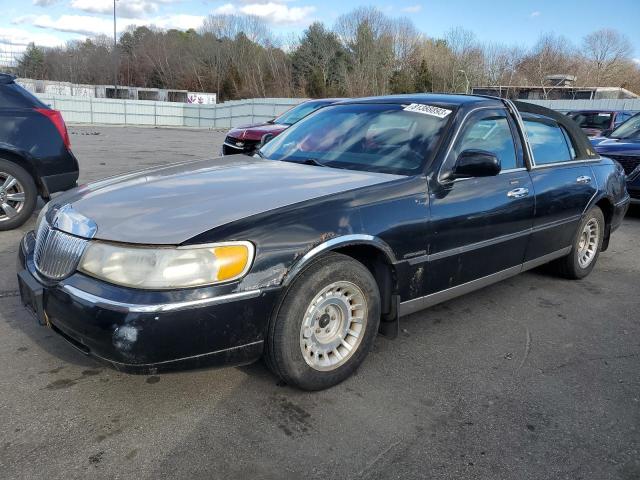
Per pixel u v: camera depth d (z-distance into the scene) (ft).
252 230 8.36
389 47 194.90
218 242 8.06
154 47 279.28
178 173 11.28
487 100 12.88
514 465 7.88
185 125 141.69
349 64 203.21
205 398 9.26
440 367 10.70
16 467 7.47
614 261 18.95
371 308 9.95
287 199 9.18
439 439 8.40
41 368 10.04
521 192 12.76
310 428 8.54
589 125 49.11
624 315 13.87
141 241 8.01
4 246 17.66
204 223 8.30
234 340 8.33
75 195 10.40
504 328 12.74
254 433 8.37
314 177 10.57
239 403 9.14
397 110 12.69
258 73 223.51
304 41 212.02
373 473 7.60
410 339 11.91
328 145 12.56
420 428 8.66
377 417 8.91
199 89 253.03
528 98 176.55
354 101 14.20
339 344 9.75
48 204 10.76
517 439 8.49
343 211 9.33
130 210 8.96
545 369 10.80
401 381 10.09
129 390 9.43
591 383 10.33
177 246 7.90
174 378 9.84
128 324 7.63
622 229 24.31
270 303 8.52
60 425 8.41
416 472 7.65
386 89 188.14
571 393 9.93
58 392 9.30
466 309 13.83
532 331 12.64
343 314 9.68
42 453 7.77
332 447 8.11
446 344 11.74
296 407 9.10
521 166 13.20
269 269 8.39
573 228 15.21
